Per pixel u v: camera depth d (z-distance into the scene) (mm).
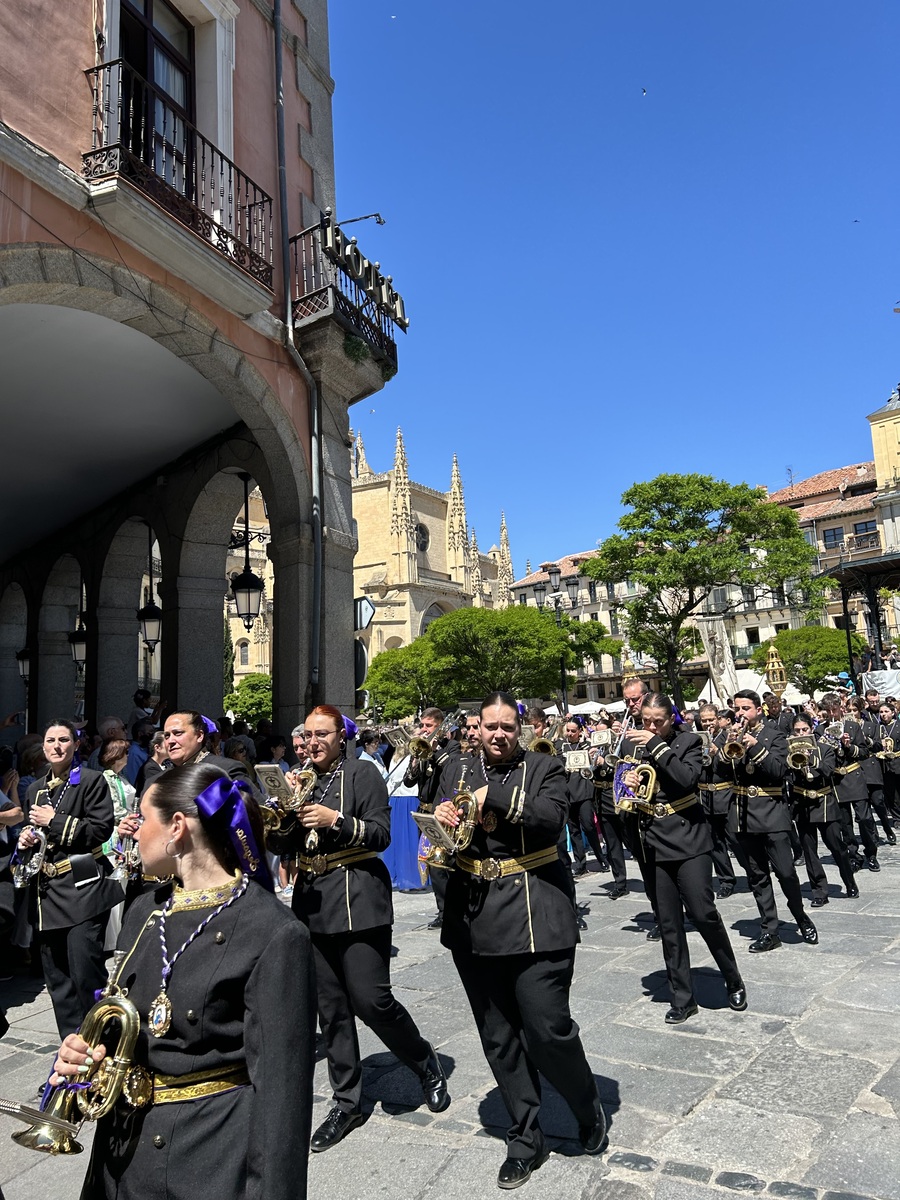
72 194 6941
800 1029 4547
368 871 3826
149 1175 1736
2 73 6680
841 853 8023
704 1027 4680
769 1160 3211
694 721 11078
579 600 70125
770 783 6438
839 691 21594
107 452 11922
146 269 7812
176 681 11609
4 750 9633
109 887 4832
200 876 1980
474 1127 3639
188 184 8484
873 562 21438
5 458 11930
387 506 67938
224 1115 1771
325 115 11672
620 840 8789
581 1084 3275
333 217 11508
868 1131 3375
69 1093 1769
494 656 42094
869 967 5617
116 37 7781
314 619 9930
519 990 3209
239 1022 1826
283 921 1866
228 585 13070
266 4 10484
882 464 46594
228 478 11695
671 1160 3254
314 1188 3213
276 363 9812
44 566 15211
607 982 5652
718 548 29938
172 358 9445
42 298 7098
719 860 8609
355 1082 3736
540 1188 3113
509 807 3275
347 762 4129
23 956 7176
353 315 10469
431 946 6961
